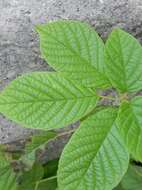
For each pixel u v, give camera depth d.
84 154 0.25
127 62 0.26
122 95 0.26
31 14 0.33
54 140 0.41
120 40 0.26
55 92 0.25
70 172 0.24
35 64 0.36
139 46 0.26
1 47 0.34
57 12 0.33
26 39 0.34
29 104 0.25
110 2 0.33
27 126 0.25
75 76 0.25
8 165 0.33
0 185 0.32
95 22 0.34
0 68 0.36
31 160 0.38
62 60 0.26
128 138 0.24
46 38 0.26
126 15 0.34
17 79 0.25
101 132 0.25
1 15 0.32
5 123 0.39
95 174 0.25
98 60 0.26
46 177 0.41
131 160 0.37
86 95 0.25
